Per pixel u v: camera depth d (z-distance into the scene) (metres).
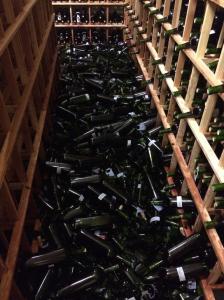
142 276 1.96
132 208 2.37
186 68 2.55
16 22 1.83
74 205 2.40
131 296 1.89
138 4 3.83
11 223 1.81
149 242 2.17
